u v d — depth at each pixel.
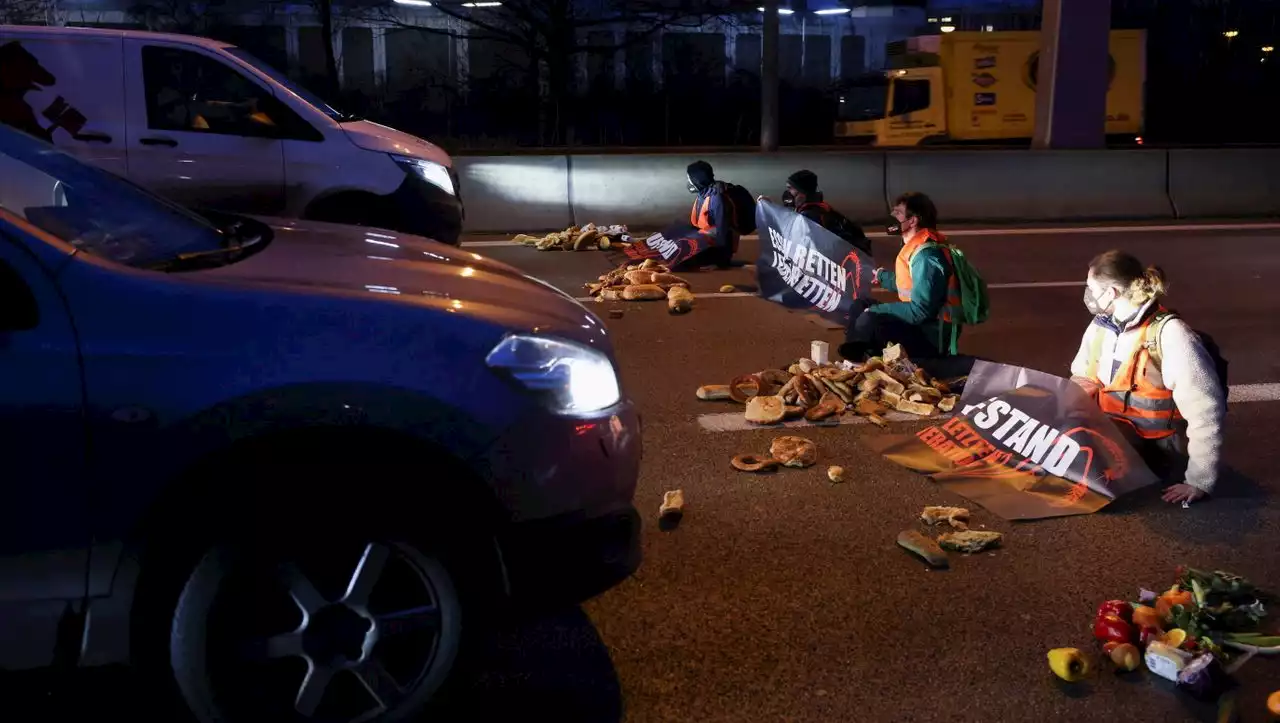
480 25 29.17
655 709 3.12
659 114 31.12
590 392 3.03
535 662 3.35
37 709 3.02
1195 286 9.59
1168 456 4.78
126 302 2.62
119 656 2.68
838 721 3.07
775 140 17.22
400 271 3.25
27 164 3.49
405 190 8.23
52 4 28.80
